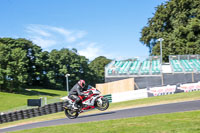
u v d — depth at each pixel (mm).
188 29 38406
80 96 9766
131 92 20344
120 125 6898
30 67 77125
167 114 8203
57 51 89938
